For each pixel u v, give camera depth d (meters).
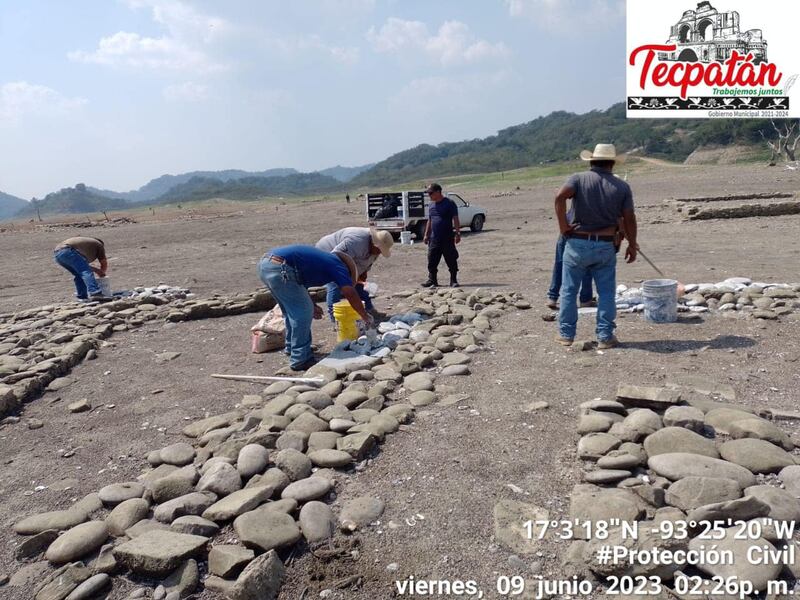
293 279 5.43
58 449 4.28
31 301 11.24
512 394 4.45
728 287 7.24
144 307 8.77
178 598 2.59
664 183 35.84
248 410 4.64
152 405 4.98
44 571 2.87
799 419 3.70
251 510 3.07
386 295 9.01
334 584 2.62
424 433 3.91
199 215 42.31
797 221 15.68
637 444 3.41
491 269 11.61
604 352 5.29
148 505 3.32
